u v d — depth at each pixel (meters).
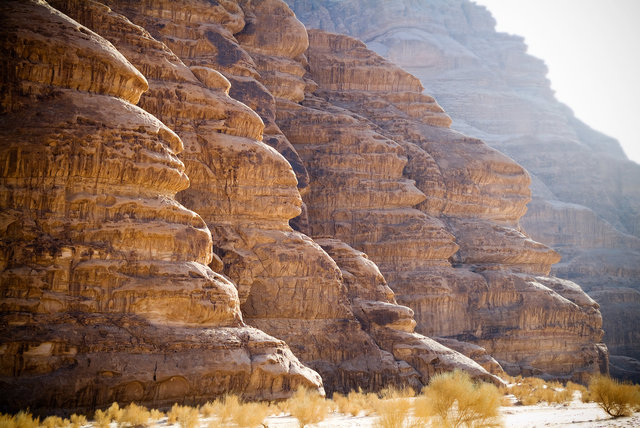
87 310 22.66
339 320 34.69
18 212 22.55
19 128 23.25
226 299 25.53
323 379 32.97
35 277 21.94
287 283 33.59
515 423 17.78
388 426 14.41
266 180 34.28
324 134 48.75
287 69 48.84
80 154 23.70
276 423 18.64
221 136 33.66
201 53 41.19
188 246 25.55
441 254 48.91
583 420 17.94
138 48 32.84
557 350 48.53
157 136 26.03
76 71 24.92
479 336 47.19
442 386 15.54
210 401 23.30
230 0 44.59
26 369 20.70
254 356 25.16
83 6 31.73
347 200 48.19
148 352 22.77
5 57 23.81
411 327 37.44
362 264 38.94
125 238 24.14
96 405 21.12
